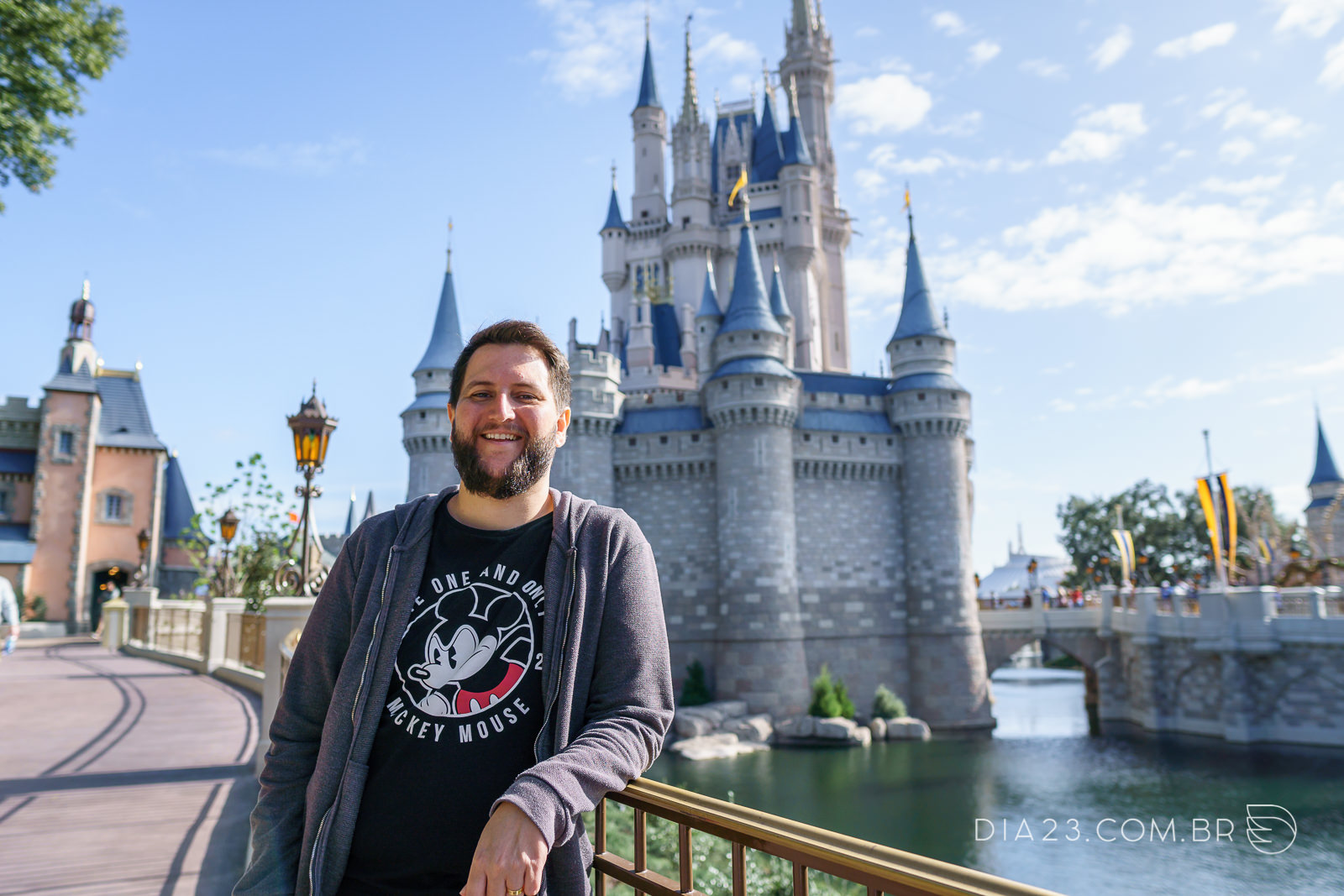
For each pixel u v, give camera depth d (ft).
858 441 165.07
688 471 159.63
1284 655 114.52
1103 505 231.30
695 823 7.42
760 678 143.43
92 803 27.48
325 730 7.43
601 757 6.50
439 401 162.91
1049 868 76.64
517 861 5.67
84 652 97.45
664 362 254.06
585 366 159.94
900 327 173.27
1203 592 122.72
